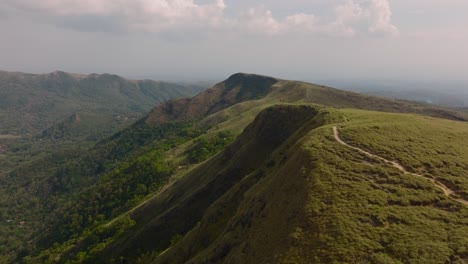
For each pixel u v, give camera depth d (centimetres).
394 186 3316
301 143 4703
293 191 3678
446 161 3816
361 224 2812
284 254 2786
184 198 8406
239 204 5225
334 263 2469
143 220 9425
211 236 5338
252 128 8681
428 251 2439
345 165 3728
